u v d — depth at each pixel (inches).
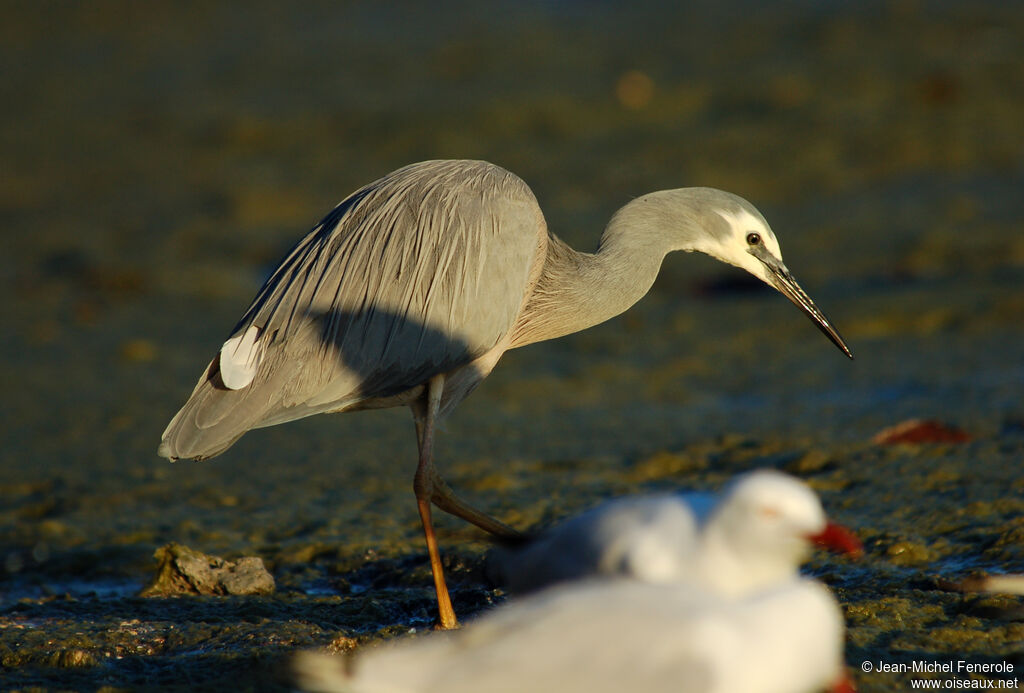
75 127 1240.2
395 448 504.1
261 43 1537.9
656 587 200.7
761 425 498.0
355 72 1352.1
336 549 384.8
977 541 344.2
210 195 1013.2
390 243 342.3
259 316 338.6
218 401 327.9
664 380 585.6
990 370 543.8
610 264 383.2
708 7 1494.8
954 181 906.1
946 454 426.0
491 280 346.9
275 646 291.1
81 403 587.5
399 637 293.7
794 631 190.4
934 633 276.8
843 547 220.2
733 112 1100.5
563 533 254.7
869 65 1182.9
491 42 1421.0
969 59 1173.1
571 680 186.9
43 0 1790.1
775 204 904.9
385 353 336.8
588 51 1350.9
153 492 456.8
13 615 327.6
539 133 1094.4
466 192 353.4
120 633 305.3
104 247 908.6
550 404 556.7
